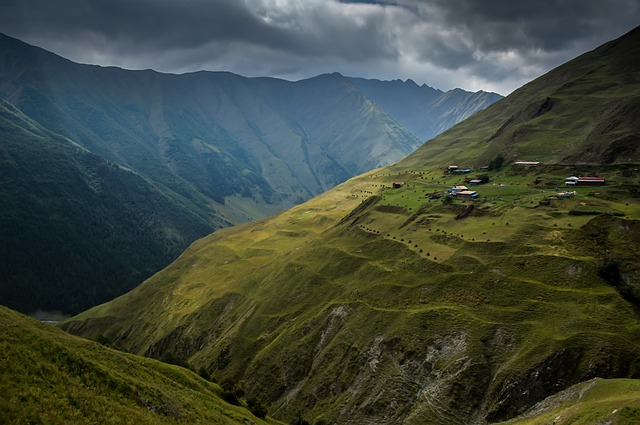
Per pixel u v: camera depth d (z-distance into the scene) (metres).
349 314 144.75
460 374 103.12
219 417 71.75
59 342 65.69
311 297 171.25
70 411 47.19
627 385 74.06
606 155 199.00
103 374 59.88
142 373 74.75
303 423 113.75
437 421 97.88
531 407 90.00
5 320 64.69
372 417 108.75
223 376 156.62
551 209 153.62
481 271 129.00
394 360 117.44
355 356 127.19
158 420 56.47
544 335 101.81
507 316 111.12
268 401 138.75
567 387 91.38
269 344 159.50
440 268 138.62
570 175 198.00
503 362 102.00
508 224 149.12
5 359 50.34
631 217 133.12
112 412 51.56
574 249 125.06
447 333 113.75
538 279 118.81
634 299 105.75
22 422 40.88
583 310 104.44
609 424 57.78
